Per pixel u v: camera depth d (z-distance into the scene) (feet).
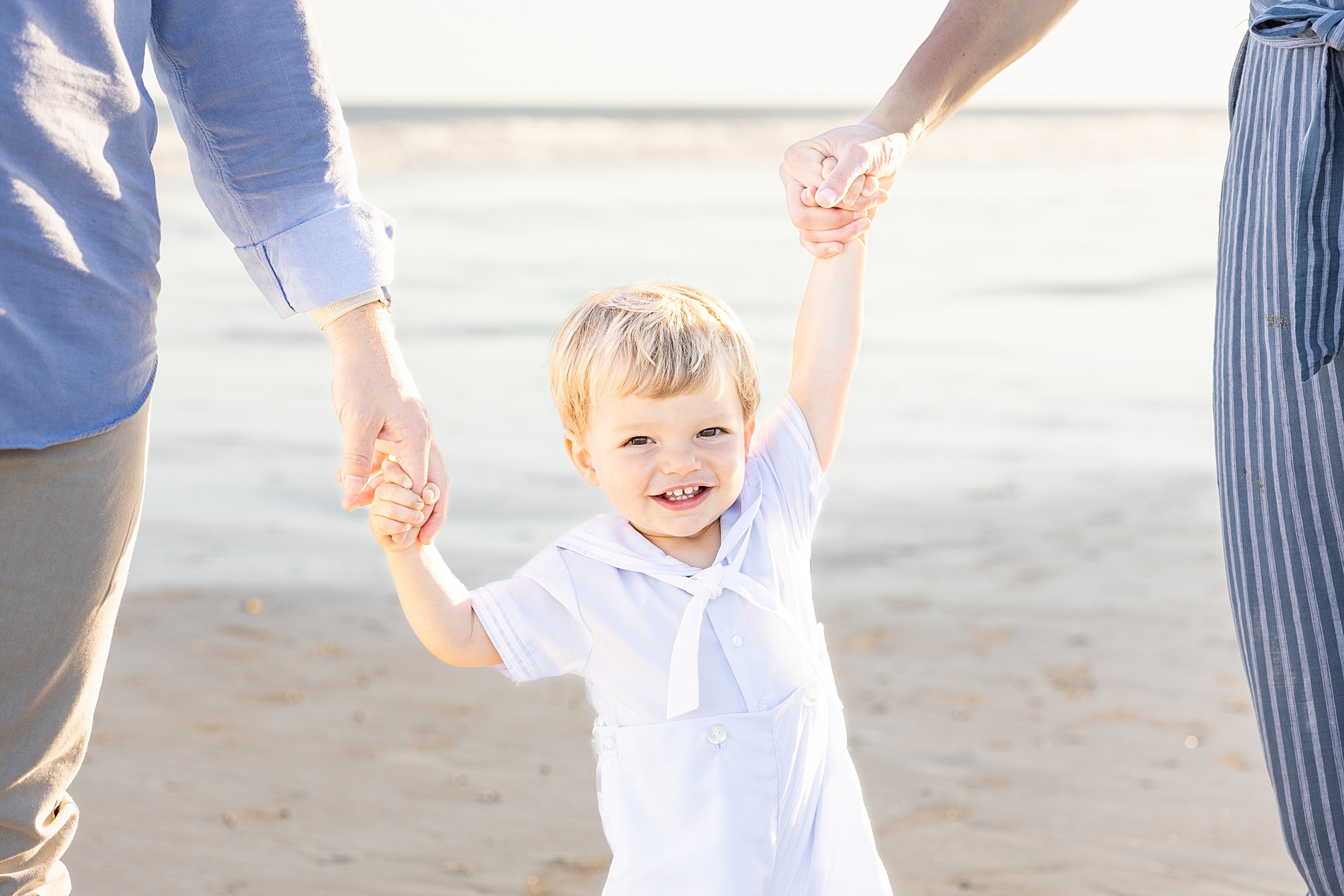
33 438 5.12
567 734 13.62
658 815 6.17
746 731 6.20
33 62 5.01
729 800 6.12
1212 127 223.92
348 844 11.28
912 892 10.21
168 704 14.19
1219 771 12.33
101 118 5.29
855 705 13.91
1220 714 13.61
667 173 106.73
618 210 72.33
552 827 11.63
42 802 5.72
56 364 5.16
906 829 11.27
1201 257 55.11
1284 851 10.82
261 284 6.70
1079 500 21.88
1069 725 13.41
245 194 6.52
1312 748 6.30
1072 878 10.43
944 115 7.67
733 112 257.55
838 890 6.39
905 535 20.01
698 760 6.15
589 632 6.28
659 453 6.24
